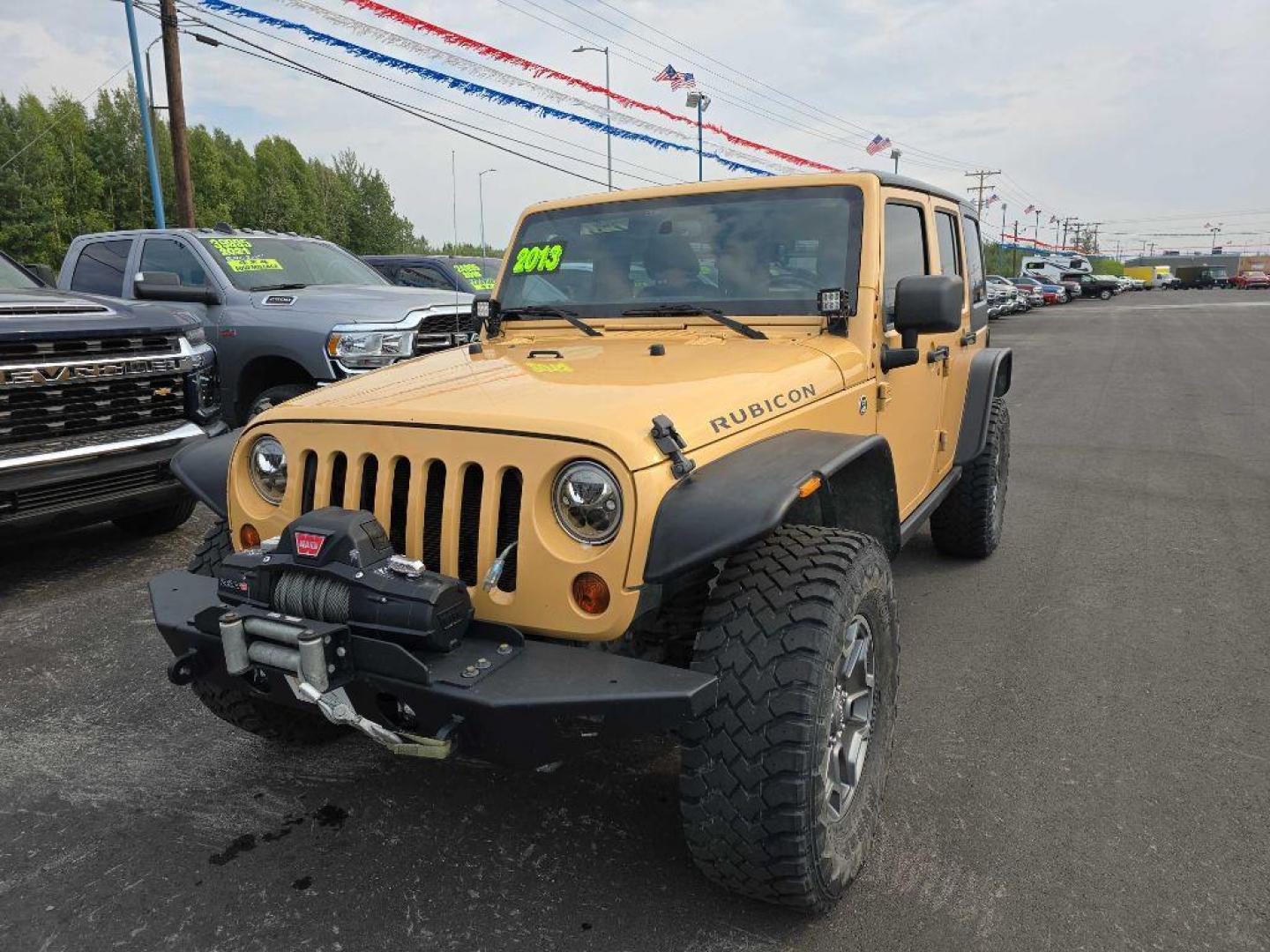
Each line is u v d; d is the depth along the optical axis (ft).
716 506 6.64
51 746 10.85
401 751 7.03
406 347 22.09
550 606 6.89
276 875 8.39
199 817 9.35
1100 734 10.62
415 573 6.84
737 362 9.25
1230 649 12.96
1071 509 20.80
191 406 17.58
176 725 11.35
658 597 7.14
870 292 10.47
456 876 8.32
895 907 7.75
